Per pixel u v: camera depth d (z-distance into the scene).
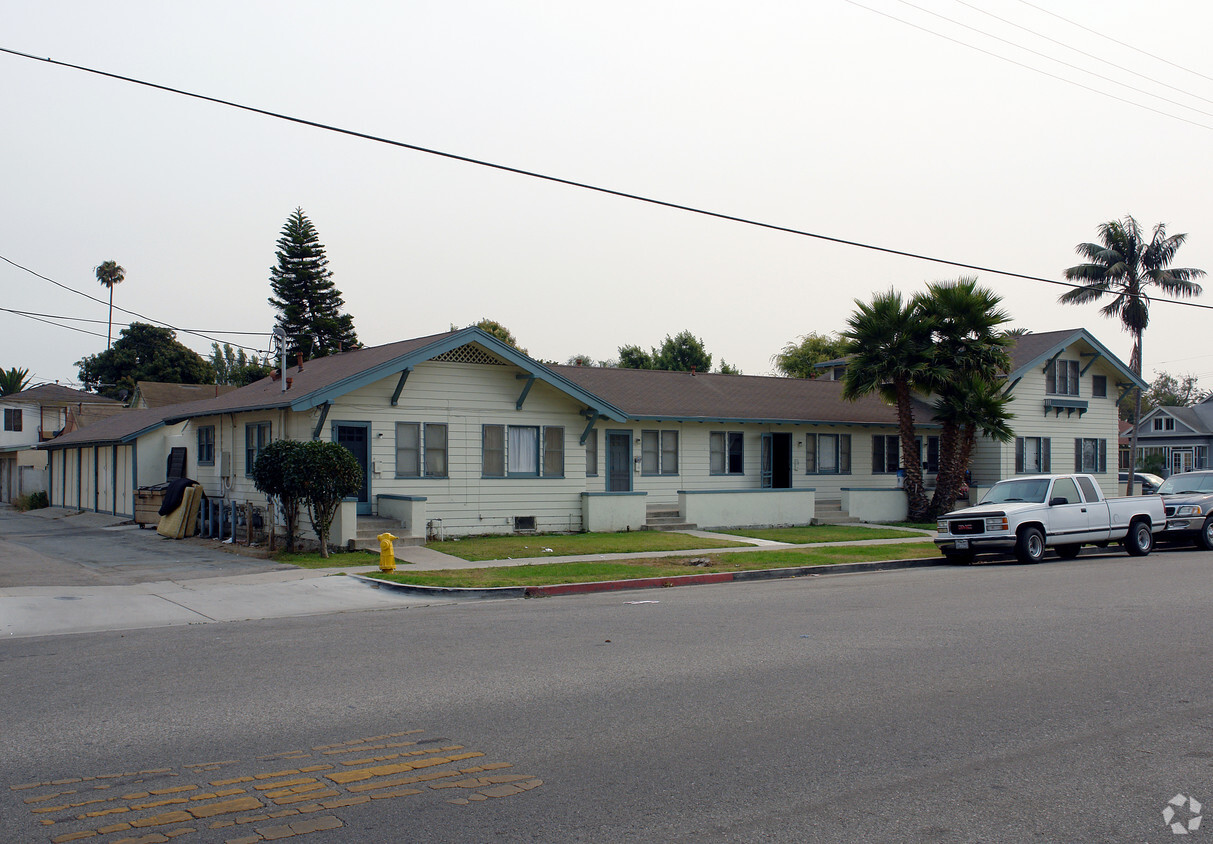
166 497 25.16
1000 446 35.16
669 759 6.20
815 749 6.43
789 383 36.41
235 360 89.94
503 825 5.08
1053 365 36.84
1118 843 4.91
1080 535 20.05
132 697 7.84
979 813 5.30
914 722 7.08
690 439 30.02
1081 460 37.62
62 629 11.84
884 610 12.64
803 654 9.55
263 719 7.14
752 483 31.27
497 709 7.42
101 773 5.92
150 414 34.28
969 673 8.69
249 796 5.51
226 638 10.80
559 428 25.48
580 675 8.60
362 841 4.87
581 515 25.70
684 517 27.25
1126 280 50.28
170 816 5.20
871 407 34.88
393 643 10.30
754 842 4.88
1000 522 19.08
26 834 4.95
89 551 21.22
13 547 22.33
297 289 61.97
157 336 70.25
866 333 29.77
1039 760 6.23
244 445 24.64
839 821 5.17
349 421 22.19
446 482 23.58
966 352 29.23
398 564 18.27
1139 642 10.16
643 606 13.48
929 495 34.59
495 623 11.80
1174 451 64.25
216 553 20.61
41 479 44.28
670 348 64.19
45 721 7.11
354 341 63.66
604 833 4.98
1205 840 4.94
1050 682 8.34
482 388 24.17
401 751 6.37
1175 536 22.58
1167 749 6.46
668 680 8.41
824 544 23.17
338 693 7.95
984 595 14.10
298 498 19.45
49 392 58.53
